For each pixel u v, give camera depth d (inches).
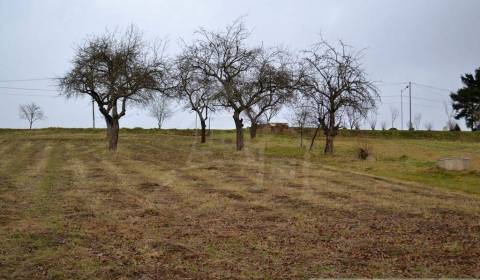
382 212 516.1
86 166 961.5
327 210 525.0
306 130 1947.6
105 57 1330.0
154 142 1795.0
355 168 972.6
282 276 307.3
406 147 1636.3
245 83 1378.0
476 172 833.5
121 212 501.7
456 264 329.7
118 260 336.2
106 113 1363.2
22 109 3449.8
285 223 459.2
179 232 419.8
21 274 303.4
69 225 437.7
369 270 318.3
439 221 472.1
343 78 1350.9
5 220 450.3
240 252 360.2
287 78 1378.0
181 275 307.9
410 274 309.3
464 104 3046.3
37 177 774.5
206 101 1616.6
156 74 1381.6
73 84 1318.9
